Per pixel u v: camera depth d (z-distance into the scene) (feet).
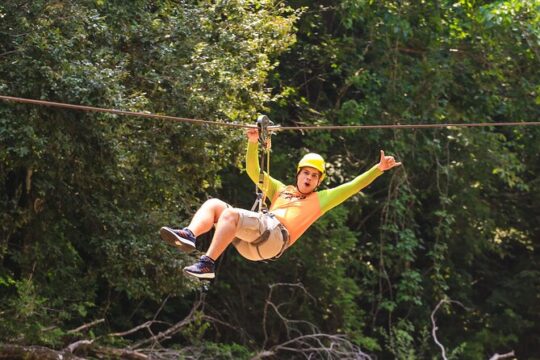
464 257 82.17
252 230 28.78
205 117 49.75
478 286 87.97
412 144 74.18
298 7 71.15
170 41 50.70
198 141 49.73
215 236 28.12
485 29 73.15
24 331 51.21
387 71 73.05
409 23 72.95
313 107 74.64
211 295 68.74
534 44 70.08
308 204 30.55
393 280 78.48
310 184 30.68
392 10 71.92
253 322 68.90
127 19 50.29
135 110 47.88
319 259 68.08
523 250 90.07
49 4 45.42
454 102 78.43
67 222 53.57
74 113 45.93
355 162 75.15
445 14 74.84
